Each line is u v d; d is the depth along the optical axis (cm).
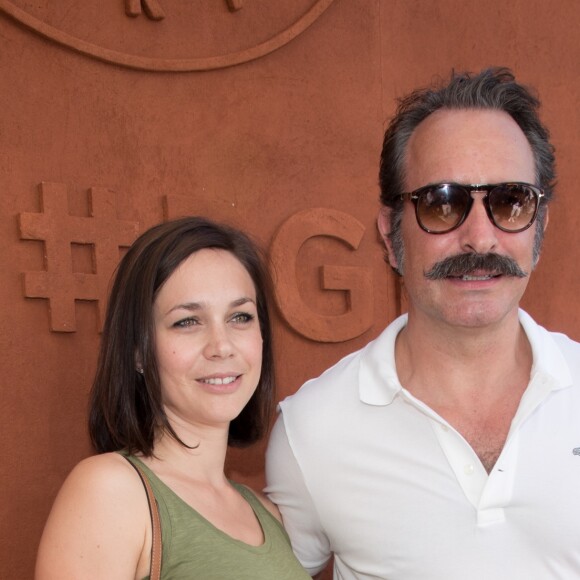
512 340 212
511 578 197
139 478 185
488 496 197
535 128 218
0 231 295
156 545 179
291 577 196
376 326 387
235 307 202
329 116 376
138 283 198
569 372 211
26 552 296
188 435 203
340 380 227
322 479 217
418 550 204
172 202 330
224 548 186
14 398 295
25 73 304
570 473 199
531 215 203
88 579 170
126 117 325
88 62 317
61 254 303
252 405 225
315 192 371
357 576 218
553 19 434
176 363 196
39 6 307
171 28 337
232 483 222
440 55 407
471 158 205
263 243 356
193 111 341
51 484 302
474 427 211
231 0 347
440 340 211
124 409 196
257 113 357
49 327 302
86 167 315
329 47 377
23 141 302
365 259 385
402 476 208
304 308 361
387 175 224
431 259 205
